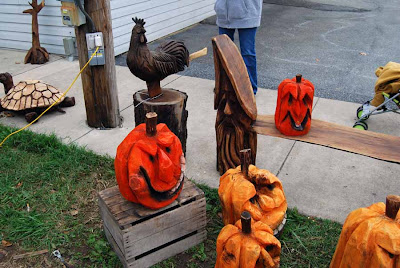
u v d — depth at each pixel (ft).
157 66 11.38
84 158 12.91
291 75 21.24
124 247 8.23
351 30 31.40
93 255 9.19
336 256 7.63
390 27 32.55
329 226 9.78
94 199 11.12
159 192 8.25
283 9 40.04
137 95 12.34
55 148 13.60
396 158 9.36
